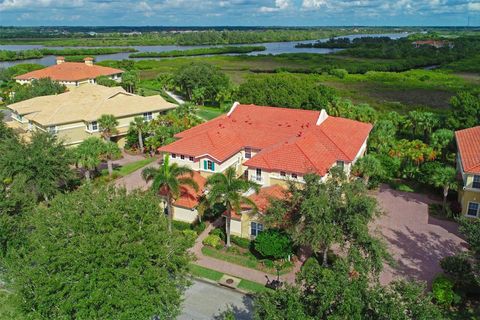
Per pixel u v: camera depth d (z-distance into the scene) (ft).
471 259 104.32
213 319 96.63
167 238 81.46
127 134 222.07
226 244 127.85
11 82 373.20
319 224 99.30
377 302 63.77
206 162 163.22
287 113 197.57
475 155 143.33
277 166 150.00
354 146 170.81
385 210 148.15
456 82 441.68
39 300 70.03
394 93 390.21
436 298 98.12
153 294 74.74
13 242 95.76
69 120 207.00
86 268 70.44
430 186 164.04
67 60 629.92
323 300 63.46
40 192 143.64
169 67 573.33
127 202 82.17
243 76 492.13
